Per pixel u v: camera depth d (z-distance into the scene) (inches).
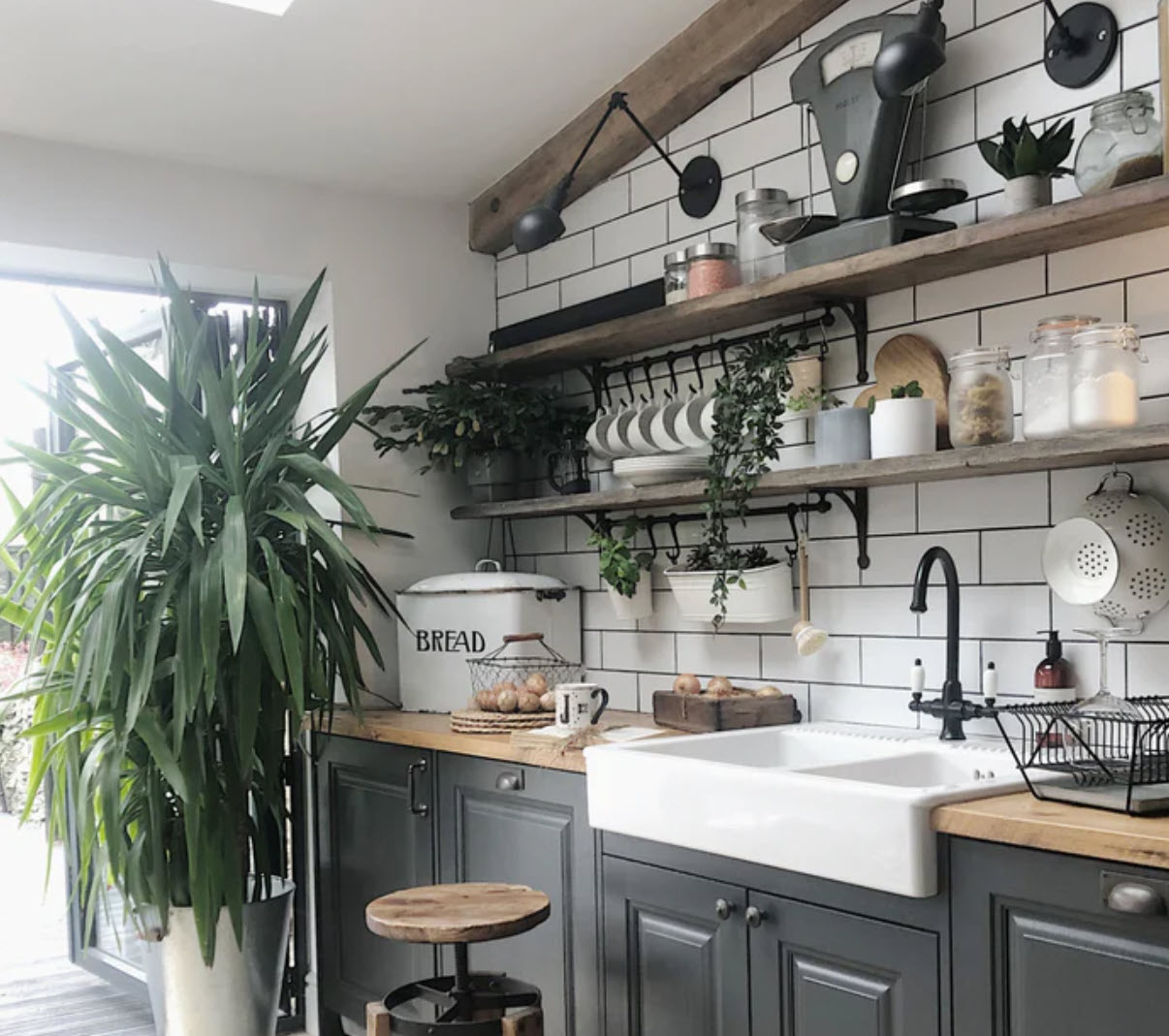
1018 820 76.3
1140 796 77.3
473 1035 99.4
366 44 128.5
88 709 122.7
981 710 103.7
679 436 134.4
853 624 122.4
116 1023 156.8
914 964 82.5
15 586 128.1
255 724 120.5
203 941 120.9
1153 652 98.9
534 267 163.0
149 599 123.5
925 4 100.2
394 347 160.2
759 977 93.1
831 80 114.1
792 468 120.1
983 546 111.1
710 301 123.9
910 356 115.6
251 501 128.5
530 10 126.0
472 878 125.3
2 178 134.3
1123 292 100.4
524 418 152.4
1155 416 98.7
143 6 118.6
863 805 83.2
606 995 108.3
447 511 162.9
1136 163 91.8
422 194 162.2
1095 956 73.0
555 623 148.9
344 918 145.9
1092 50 102.0
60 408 124.3
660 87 136.3
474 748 123.5
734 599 124.9
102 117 134.7
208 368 123.0
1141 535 97.3
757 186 132.2
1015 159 98.7
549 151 153.1
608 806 104.7
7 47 121.5
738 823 92.4
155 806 122.4
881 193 111.4
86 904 124.3
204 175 146.8
